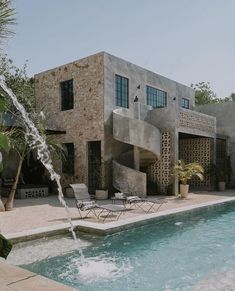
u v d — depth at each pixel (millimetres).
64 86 17547
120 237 8086
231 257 6637
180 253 6898
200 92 37812
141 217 9203
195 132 17156
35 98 18984
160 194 15867
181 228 9461
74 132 16719
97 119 15594
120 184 14453
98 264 6074
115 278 5406
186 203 12781
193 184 20422
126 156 16328
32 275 2572
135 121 14211
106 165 15312
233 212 12445
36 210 11055
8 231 7469
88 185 16250
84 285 5105
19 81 20172
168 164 15625
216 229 9344
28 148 11508
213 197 14930
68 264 5969
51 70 18125
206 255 6766
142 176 14289
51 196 16078
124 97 16812
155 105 19375
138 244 7625
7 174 17344
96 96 15672
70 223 7867
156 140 14586
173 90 21125
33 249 6777
